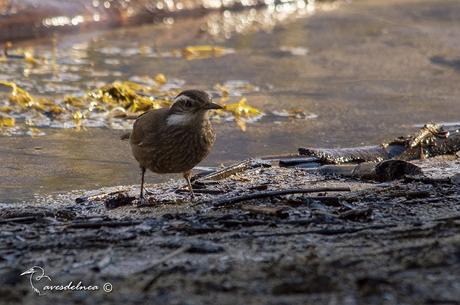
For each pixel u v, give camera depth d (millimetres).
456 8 27031
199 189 12133
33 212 10914
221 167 13617
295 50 22281
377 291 7211
